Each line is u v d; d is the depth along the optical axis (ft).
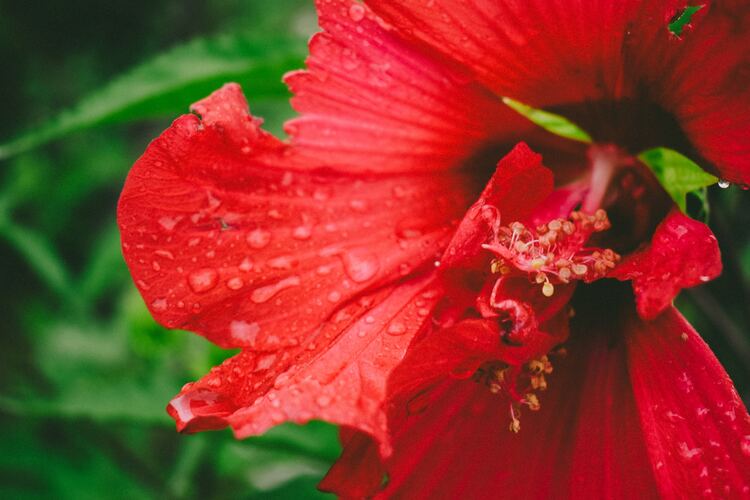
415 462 0.80
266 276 0.78
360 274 0.79
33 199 1.98
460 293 0.75
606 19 0.74
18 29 2.02
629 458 0.77
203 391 0.75
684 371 0.74
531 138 0.84
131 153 2.17
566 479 0.79
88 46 2.10
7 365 1.46
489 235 0.76
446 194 0.82
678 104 0.76
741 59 0.71
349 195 0.81
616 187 0.84
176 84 0.94
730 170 0.75
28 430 1.36
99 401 1.12
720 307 0.98
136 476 1.33
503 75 0.79
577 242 0.80
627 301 0.79
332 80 0.80
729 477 0.72
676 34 0.75
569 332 0.81
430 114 0.80
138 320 1.33
